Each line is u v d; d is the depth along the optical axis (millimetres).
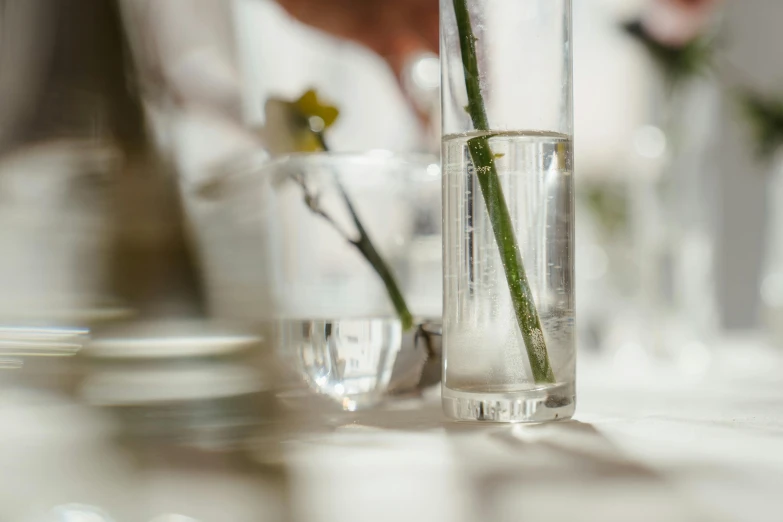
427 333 475
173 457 375
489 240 432
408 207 492
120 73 410
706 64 960
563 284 440
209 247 424
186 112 429
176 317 413
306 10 674
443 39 438
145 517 327
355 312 471
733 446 398
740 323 1841
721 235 1839
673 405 515
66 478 353
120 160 410
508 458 383
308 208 474
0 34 412
